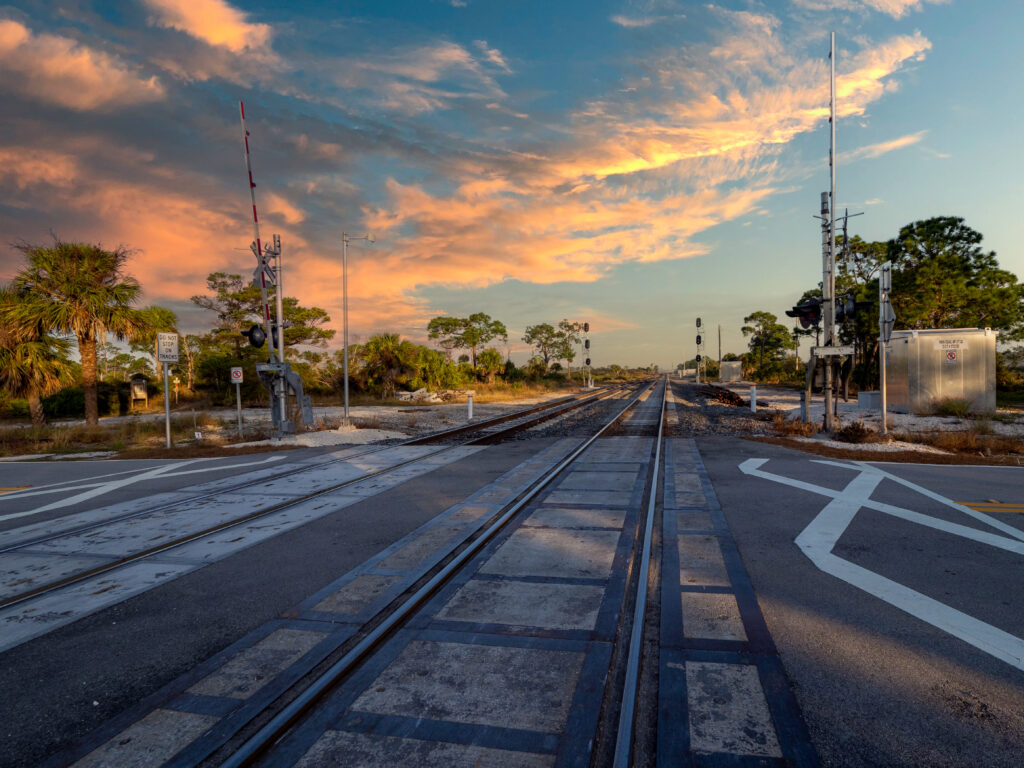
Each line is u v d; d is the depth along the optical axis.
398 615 3.88
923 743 2.46
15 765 2.49
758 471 9.09
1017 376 33.97
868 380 32.28
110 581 4.83
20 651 3.61
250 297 42.09
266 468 10.73
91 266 20.66
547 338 82.94
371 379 39.84
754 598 4.09
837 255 33.06
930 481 8.16
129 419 24.92
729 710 2.74
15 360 19.33
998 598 4.02
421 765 2.41
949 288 26.55
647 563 4.79
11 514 7.68
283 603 4.25
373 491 8.25
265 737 2.57
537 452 11.92
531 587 4.42
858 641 3.41
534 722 2.69
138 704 2.96
